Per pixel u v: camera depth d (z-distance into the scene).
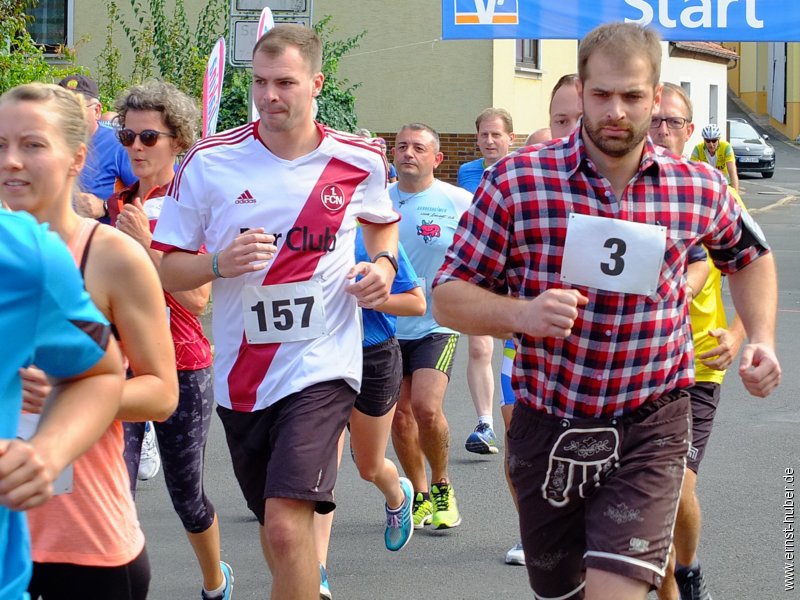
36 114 4.24
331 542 8.62
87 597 4.57
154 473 10.40
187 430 6.90
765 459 10.67
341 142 6.51
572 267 5.03
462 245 5.20
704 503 9.27
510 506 9.52
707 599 6.79
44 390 3.69
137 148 7.57
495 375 15.12
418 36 29.23
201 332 7.00
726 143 24.84
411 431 9.08
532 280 5.14
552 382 5.14
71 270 3.38
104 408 3.61
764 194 48.84
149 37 23.98
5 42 15.70
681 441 5.17
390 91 29.55
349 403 6.34
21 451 3.16
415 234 9.55
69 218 4.45
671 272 5.13
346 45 26.44
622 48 4.81
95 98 10.39
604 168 5.05
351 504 9.67
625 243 5.01
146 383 4.55
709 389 6.88
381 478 8.15
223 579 7.20
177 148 7.71
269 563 6.71
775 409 12.81
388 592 7.52
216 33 26.02
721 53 52.38
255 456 6.43
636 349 5.07
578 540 5.36
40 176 4.26
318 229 6.35
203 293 6.80
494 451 11.06
